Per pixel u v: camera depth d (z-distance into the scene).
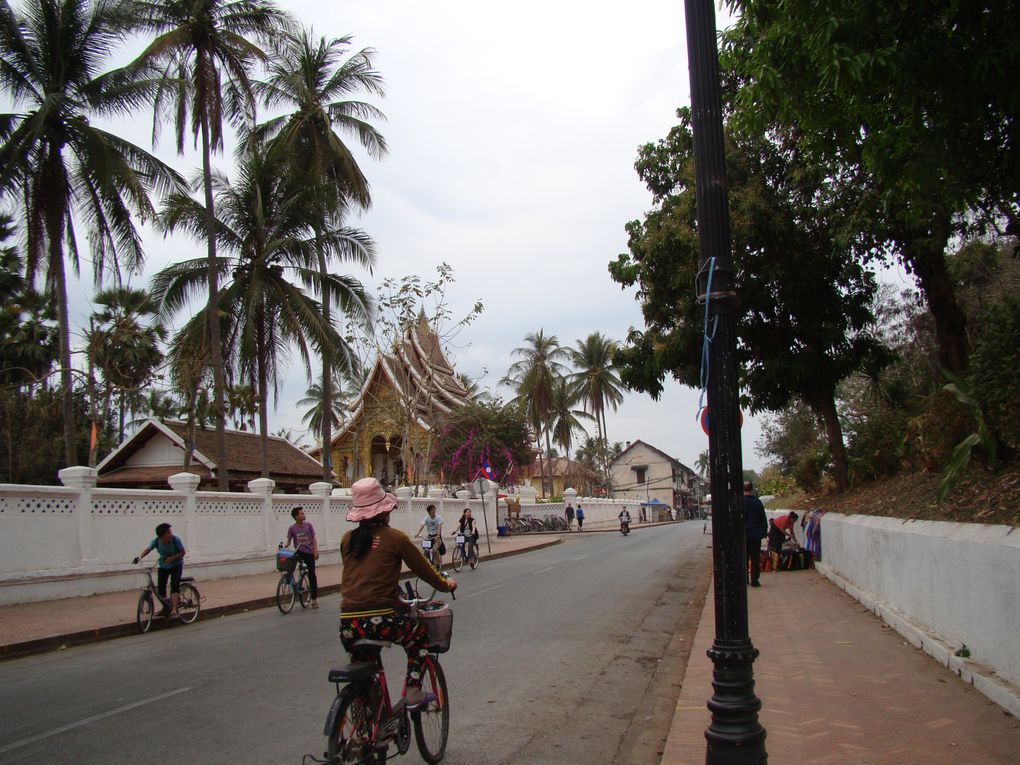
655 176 20.58
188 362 28.09
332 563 24.44
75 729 6.52
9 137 20.69
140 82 21.66
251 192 27.20
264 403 28.25
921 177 8.60
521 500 52.75
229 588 17.52
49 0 20.84
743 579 4.42
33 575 14.38
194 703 7.32
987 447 8.74
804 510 20.75
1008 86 7.59
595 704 7.25
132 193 20.56
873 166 9.16
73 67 21.41
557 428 66.69
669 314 19.67
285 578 14.73
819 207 16.09
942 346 14.97
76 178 21.62
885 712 5.95
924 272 14.87
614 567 22.02
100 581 15.61
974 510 7.88
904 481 13.62
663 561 23.92
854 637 9.00
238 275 27.25
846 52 7.41
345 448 49.91
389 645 4.96
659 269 18.78
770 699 6.59
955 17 7.66
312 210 27.34
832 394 19.30
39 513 14.71
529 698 7.41
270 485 21.59
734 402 4.54
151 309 26.98
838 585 13.65
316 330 26.23
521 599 15.02
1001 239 19.77
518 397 58.91
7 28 20.66
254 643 10.97
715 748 4.24
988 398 8.92
